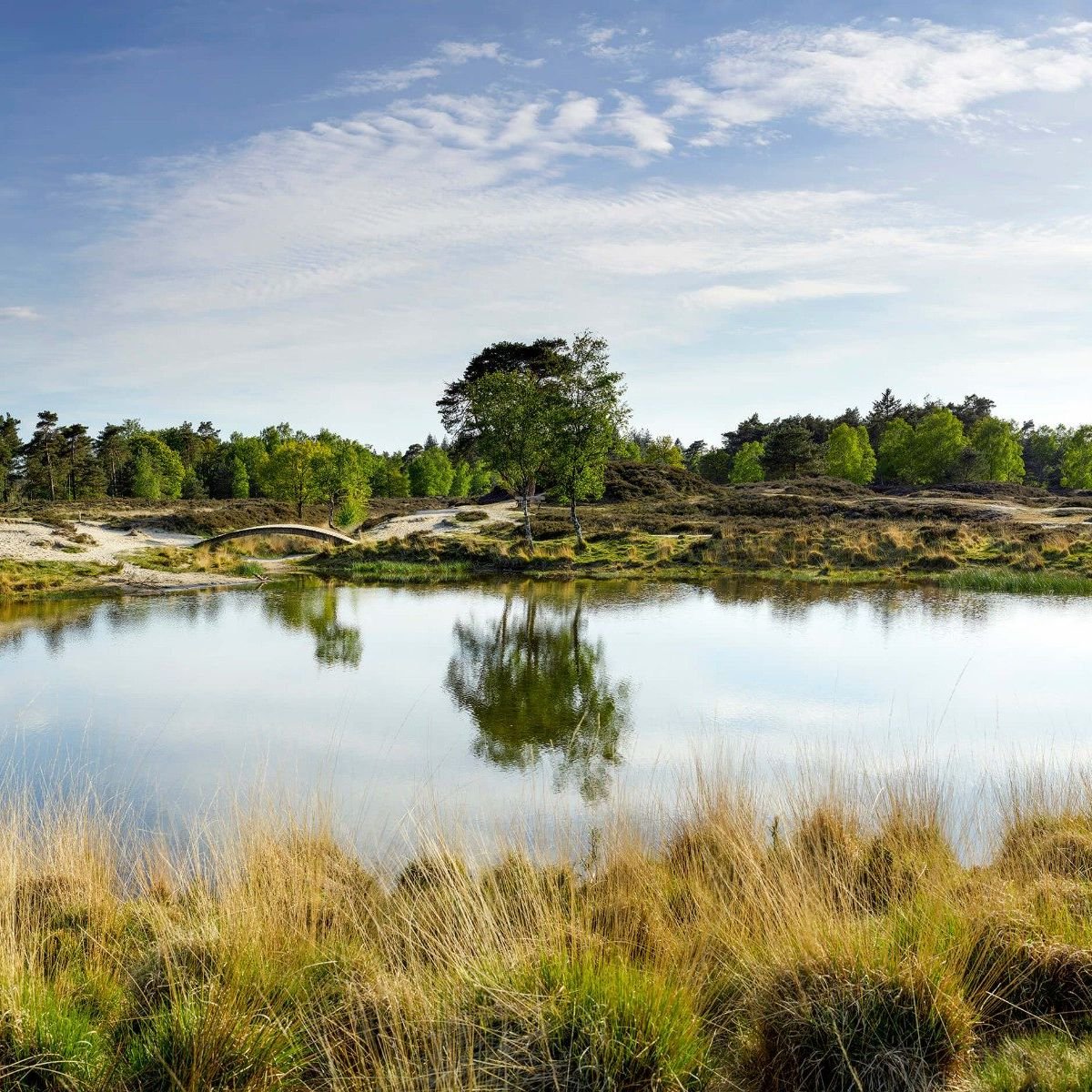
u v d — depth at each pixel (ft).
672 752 39.04
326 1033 14.43
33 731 42.57
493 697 50.49
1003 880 19.25
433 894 19.11
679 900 20.40
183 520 176.76
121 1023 14.65
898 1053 12.87
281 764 37.06
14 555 118.01
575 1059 12.95
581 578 115.85
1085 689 50.49
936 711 45.96
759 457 313.32
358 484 186.60
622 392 141.79
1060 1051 13.07
